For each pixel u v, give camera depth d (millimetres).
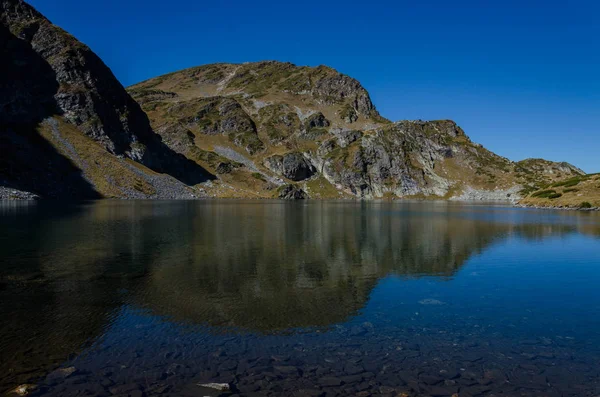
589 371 11328
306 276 23109
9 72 143875
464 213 90500
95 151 145875
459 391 10109
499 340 13672
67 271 23219
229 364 11508
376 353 12453
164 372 10914
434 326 15031
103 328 14297
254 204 128500
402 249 33812
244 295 18906
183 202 125062
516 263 27875
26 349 12359
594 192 113125
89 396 9547
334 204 148625
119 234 39688
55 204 87750
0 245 31844
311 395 9773
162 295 18672
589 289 20797
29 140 128875
